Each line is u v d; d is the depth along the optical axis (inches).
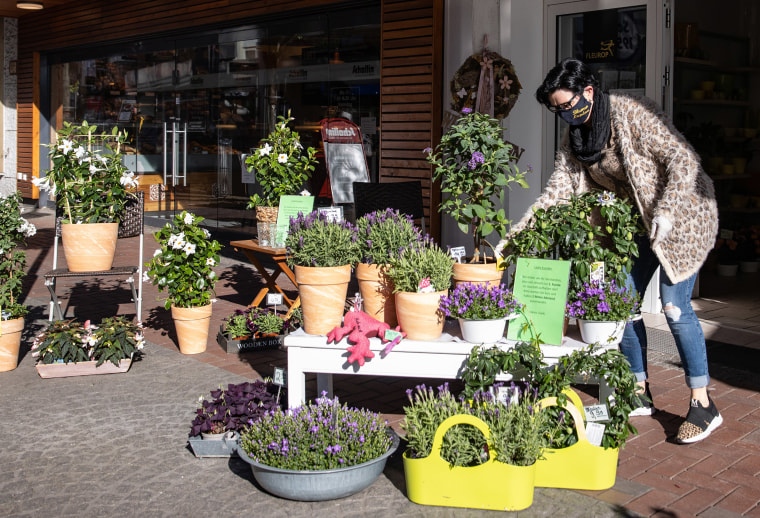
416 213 260.8
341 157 356.2
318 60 370.0
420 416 143.4
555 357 143.5
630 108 156.6
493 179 163.2
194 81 458.6
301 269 153.6
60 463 156.8
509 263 152.9
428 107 308.2
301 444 140.3
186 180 473.7
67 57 575.5
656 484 144.6
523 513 133.4
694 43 306.0
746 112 338.0
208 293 235.0
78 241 242.2
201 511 136.6
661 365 215.5
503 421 134.5
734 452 158.7
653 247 149.1
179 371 216.7
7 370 217.6
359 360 146.6
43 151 612.4
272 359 228.8
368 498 140.4
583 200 154.9
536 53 279.7
